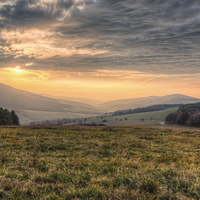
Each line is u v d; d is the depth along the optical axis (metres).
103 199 4.55
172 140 20.73
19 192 4.83
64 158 9.94
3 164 8.02
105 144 14.96
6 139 14.73
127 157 11.08
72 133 21.61
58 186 5.29
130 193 4.88
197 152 13.96
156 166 7.67
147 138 21.48
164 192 4.95
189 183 5.55
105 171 7.53
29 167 7.62
